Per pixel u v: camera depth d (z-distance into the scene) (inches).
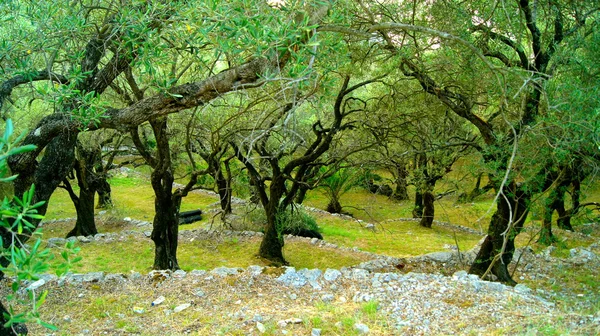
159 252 405.4
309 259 485.7
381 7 318.7
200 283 242.4
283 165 534.6
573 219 475.5
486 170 319.6
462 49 304.7
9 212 73.6
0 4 183.3
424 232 689.6
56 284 236.8
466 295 215.8
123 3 213.2
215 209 735.7
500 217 346.6
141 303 219.3
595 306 231.8
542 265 394.0
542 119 233.6
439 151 475.5
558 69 295.1
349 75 360.8
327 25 177.8
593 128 203.6
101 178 611.8
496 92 302.8
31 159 190.5
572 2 295.0
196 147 457.1
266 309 207.8
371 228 693.3
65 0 197.9
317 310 205.6
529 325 173.8
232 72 176.6
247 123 357.7
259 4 158.4
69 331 187.9
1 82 189.0
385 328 184.7
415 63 352.8
